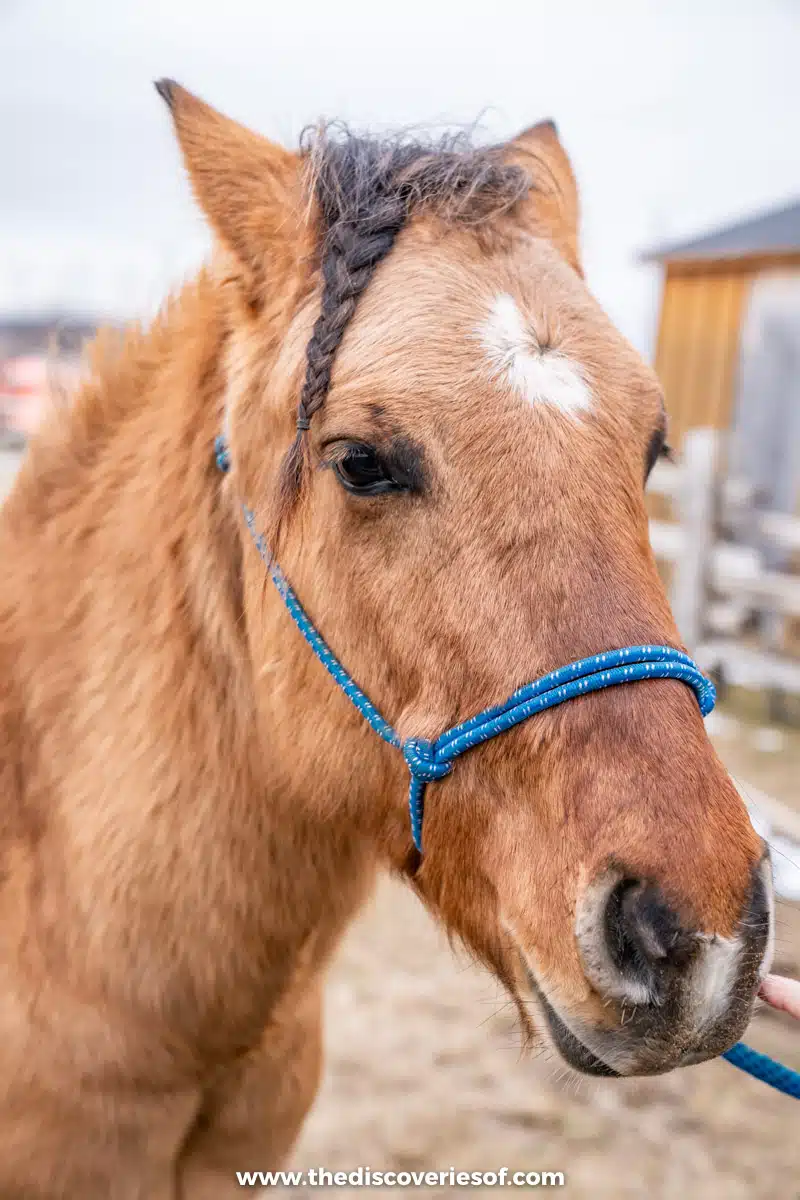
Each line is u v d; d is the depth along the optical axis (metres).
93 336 2.24
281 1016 2.07
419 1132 3.26
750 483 8.95
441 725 1.57
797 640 7.81
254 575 1.86
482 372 1.53
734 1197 3.05
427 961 4.23
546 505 1.49
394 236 1.67
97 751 1.92
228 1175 2.22
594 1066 1.43
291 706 1.81
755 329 8.83
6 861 1.99
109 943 1.86
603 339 1.63
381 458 1.54
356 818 1.88
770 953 1.40
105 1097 1.91
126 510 2.00
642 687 1.44
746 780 5.84
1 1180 1.93
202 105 1.83
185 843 1.87
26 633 2.04
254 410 1.81
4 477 7.78
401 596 1.58
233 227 1.81
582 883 1.39
